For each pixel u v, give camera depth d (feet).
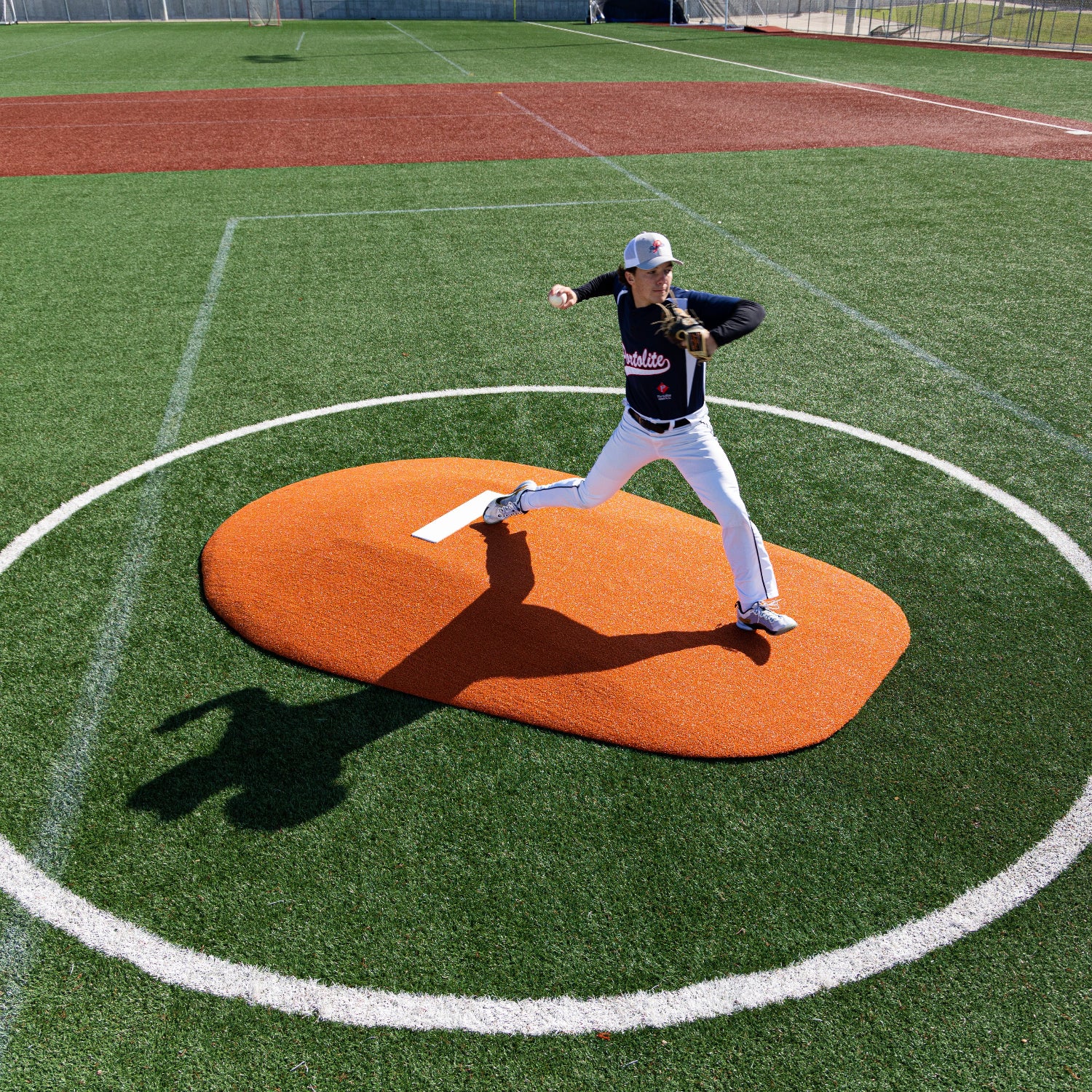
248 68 87.35
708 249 33.01
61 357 24.57
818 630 13.80
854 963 9.29
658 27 133.80
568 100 66.69
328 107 64.34
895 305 27.71
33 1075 8.42
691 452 12.71
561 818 10.93
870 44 106.22
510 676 13.00
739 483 18.33
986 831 10.72
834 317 26.86
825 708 12.39
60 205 39.40
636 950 9.45
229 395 22.38
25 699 12.86
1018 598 14.82
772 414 21.15
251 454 19.57
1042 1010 8.87
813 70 81.87
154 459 19.44
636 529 16.34
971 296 28.40
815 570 15.31
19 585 15.35
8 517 17.37
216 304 28.37
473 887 10.12
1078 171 43.34
